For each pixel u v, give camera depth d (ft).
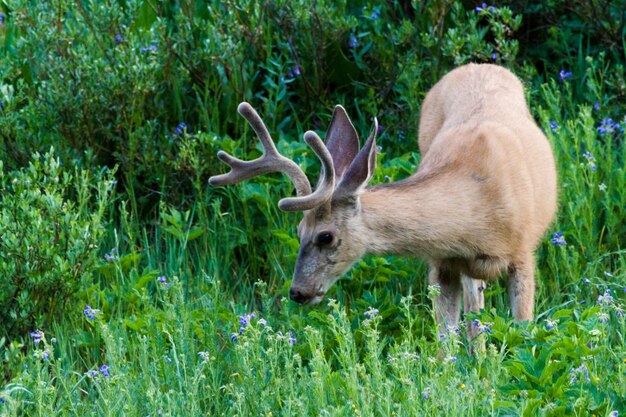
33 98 40.01
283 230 36.50
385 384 24.22
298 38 43.29
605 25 45.55
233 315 31.48
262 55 43.55
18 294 32.17
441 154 33.32
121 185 41.19
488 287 36.19
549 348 27.32
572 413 24.64
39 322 32.01
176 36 41.91
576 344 27.14
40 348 31.65
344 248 30.94
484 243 32.09
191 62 41.91
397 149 43.04
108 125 40.24
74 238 33.01
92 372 27.25
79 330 32.14
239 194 38.60
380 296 34.19
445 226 31.42
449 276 33.58
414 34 44.34
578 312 31.50
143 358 27.78
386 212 31.07
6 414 24.81
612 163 38.75
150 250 38.42
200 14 45.24
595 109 43.70
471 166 32.24
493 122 34.58
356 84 44.09
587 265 34.94
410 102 42.70
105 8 41.57
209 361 27.99
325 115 43.19
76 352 31.65
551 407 24.34
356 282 35.32
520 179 32.81
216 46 41.52
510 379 27.78
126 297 33.47
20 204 32.48
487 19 46.29
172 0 45.62
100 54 41.37
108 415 24.72
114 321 32.14
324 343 31.09
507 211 32.14
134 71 39.34
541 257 36.91
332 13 43.11
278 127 42.04
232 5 42.29
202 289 35.01
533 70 43.01
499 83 38.27
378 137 43.47
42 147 39.65
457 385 25.68
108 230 38.42
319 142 29.91
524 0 46.62
